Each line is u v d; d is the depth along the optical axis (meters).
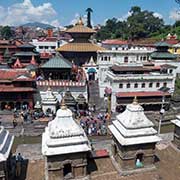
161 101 69.19
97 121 58.34
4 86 63.88
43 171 29.47
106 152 31.23
